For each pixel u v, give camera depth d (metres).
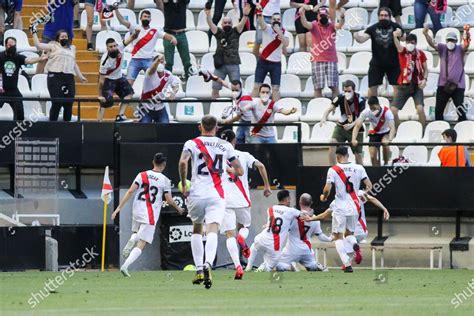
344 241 58.34
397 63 73.44
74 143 65.44
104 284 48.25
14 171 64.69
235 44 75.00
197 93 77.00
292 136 74.12
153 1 85.75
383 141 66.75
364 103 68.00
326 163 66.62
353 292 43.44
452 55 74.12
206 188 43.59
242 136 68.12
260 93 67.50
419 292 43.69
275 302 38.53
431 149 71.75
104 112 74.00
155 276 54.47
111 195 66.38
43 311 35.41
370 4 85.06
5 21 79.25
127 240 64.81
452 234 65.44
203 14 83.94
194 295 41.72
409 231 65.75
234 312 34.62
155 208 56.59
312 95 77.56
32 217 63.88
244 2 79.25
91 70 77.81
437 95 74.56
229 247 50.03
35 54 77.06
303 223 58.81
